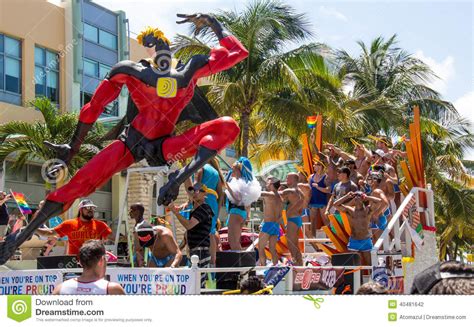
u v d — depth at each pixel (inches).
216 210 319.3
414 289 116.3
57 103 857.5
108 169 263.1
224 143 251.4
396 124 768.3
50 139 660.1
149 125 261.6
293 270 284.4
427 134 983.0
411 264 410.0
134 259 326.6
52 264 305.7
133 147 263.4
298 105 693.3
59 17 861.2
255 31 677.3
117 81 264.8
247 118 709.9
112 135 290.8
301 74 706.8
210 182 316.5
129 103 280.1
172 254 289.1
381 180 438.0
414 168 453.1
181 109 266.4
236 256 295.3
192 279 244.4
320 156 486.9
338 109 710.5
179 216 305.9
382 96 765.9
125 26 943.7
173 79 258.8
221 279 297.3
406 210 415.2
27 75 810.2
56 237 341.4
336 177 455.2
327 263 422.6
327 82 719.1
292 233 361.4
